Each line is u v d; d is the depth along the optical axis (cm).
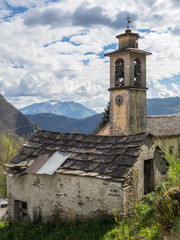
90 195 998
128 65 2108
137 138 1053
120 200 912
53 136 1341
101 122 3294
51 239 909
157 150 1105
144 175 1067
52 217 1115
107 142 1130
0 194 3466
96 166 1024
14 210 1259
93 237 830
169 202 614
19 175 1171
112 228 846
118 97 2173
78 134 1268
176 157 680
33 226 1120
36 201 1172
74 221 1033
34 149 1318
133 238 682
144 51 2173
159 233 625
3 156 3816
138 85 2225
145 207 884
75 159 1119
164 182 1027
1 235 1102
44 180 1144
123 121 2145
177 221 563
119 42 2241
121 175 925
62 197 1086
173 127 2275
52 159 1170
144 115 2227
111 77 2244
